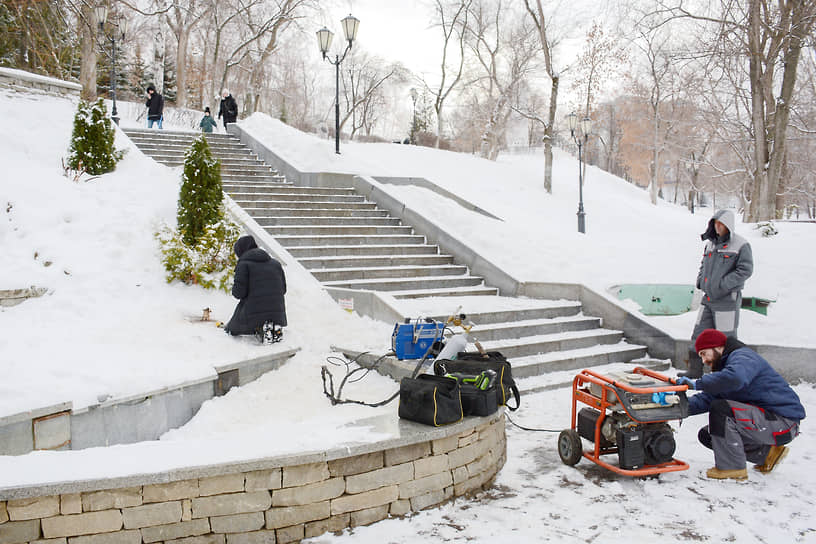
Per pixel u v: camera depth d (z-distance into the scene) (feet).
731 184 132.05
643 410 14.62
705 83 75.66
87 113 32.24
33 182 28.09
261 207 38.86
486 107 125.49
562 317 30.76
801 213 169.68
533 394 23.06
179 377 18.04
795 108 71.87
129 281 24.34
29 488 9.93
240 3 99.81
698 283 23.71
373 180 45.52
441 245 38.65
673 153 129.70
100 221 27.30
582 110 99.14
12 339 18.33
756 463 15.48
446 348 17.46
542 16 79.56
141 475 10.49
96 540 10.44
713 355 15.72
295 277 28.91
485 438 14.82
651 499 13.82
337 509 12.09
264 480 11.41
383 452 12.60
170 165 44.62
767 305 29.94
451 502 13.66
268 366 21.59
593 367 26.81
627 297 34.04
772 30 54.44
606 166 205.67
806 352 24.18
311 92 191.93
